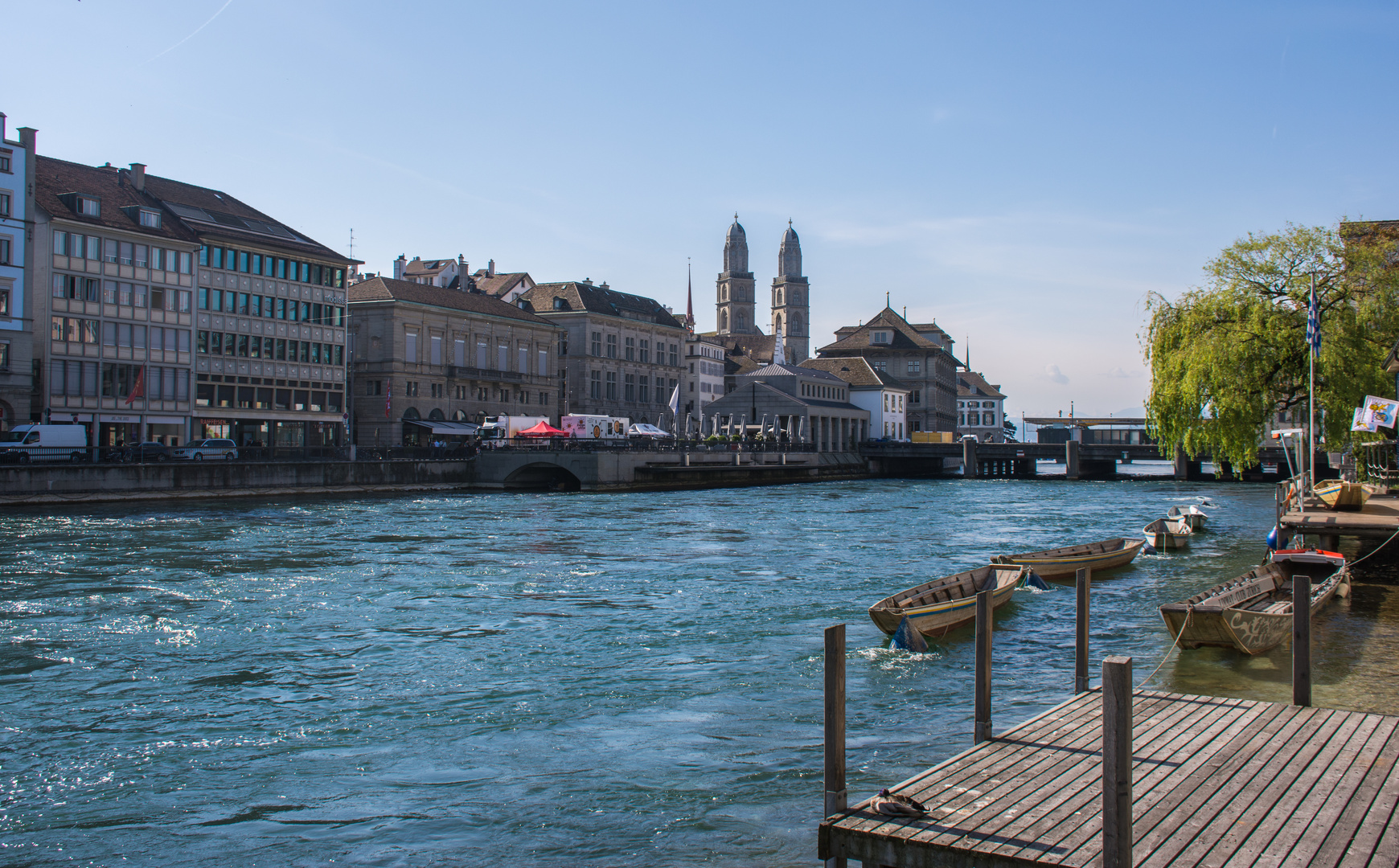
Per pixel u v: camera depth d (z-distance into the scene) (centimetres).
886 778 1255
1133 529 4700
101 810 1177
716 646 2022
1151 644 2059
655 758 1342
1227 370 4006
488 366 9919
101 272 6538
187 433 7100
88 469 5053
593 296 12081
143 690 1684
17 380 5978
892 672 1812
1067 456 10062
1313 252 4075
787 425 11375
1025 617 2381
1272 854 809
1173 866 788
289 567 3097
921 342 15238
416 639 2089
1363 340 3897
